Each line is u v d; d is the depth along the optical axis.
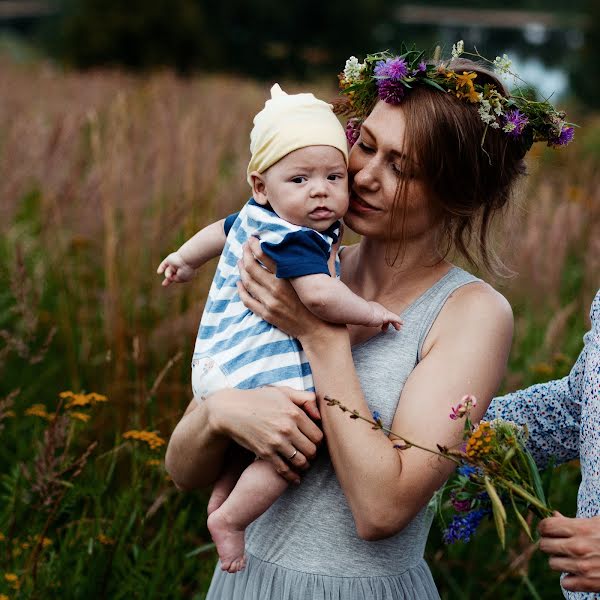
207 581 2.94
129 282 4.08
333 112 2.20
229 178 4.96
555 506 3.36
